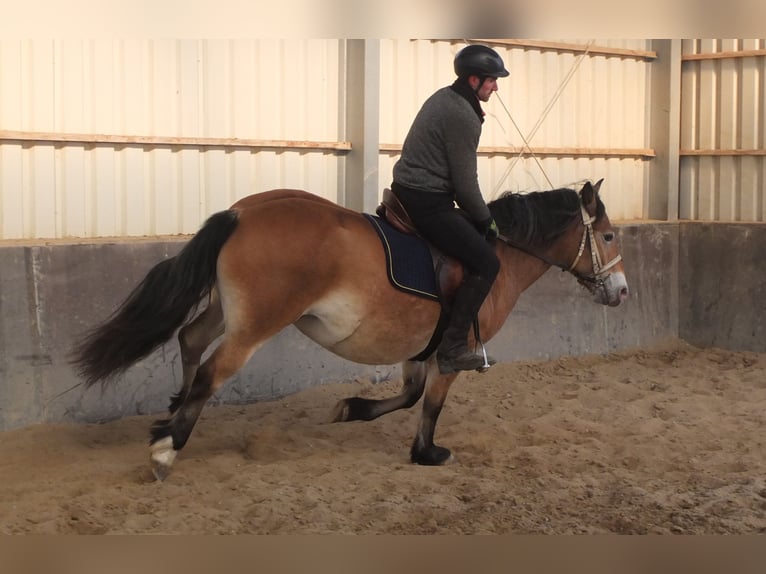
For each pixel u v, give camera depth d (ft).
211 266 15.16
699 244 31.60
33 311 19.13
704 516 14.82
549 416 21.66
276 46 24.22
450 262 16.66
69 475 16.21
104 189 21.81
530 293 28.19
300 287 15.31
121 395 20.31
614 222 31.22
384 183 26.68
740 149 31.81
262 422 20.68
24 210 20.77
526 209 17.83
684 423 21.38
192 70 22.90
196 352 16.89
